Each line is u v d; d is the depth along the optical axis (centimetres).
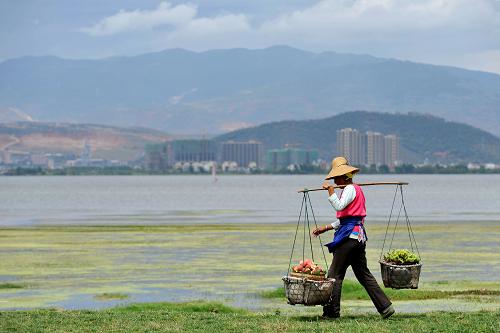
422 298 4506
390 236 9619
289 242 8850
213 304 4281
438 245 8369
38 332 2883
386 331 2820
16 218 14612
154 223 12800
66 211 17562
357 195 3103
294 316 3325
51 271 6222
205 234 10156
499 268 6241
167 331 2872
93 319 3197
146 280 5656
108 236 9850
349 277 5488
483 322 3034
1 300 4728
